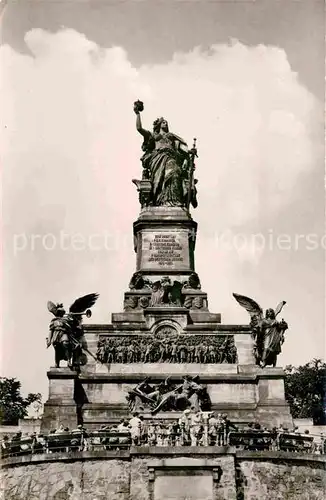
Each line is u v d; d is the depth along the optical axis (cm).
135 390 4922
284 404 4934
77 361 5191
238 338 5316
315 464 3947
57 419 4841
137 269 5812
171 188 6025
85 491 3806
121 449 3978
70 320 5184
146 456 3778
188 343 5284
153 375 5094
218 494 3716
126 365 5200
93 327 5306
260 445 4097
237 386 5081
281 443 4150
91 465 3850
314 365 8206
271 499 3806
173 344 5266
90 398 5034
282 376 5028
